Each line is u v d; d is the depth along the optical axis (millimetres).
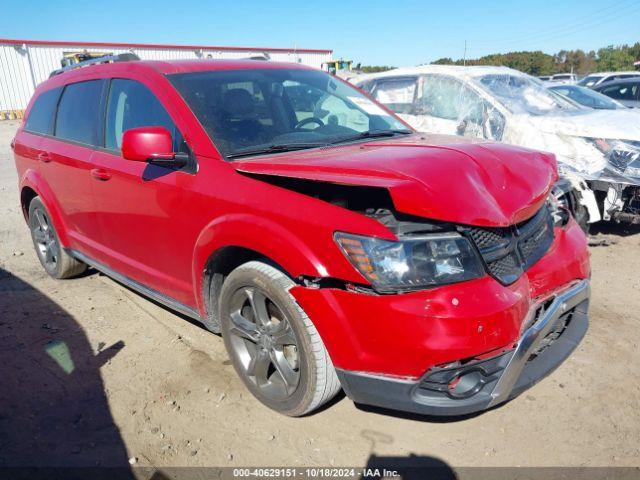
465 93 6719
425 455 2650
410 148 2869
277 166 2672
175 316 4188
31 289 4828
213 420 2932
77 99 4273
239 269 2852
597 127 5672
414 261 2309
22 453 2697
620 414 2914
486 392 2441
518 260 2617
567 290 2893
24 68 27719
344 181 2318
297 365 2785
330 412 2984
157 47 29719
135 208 3496
